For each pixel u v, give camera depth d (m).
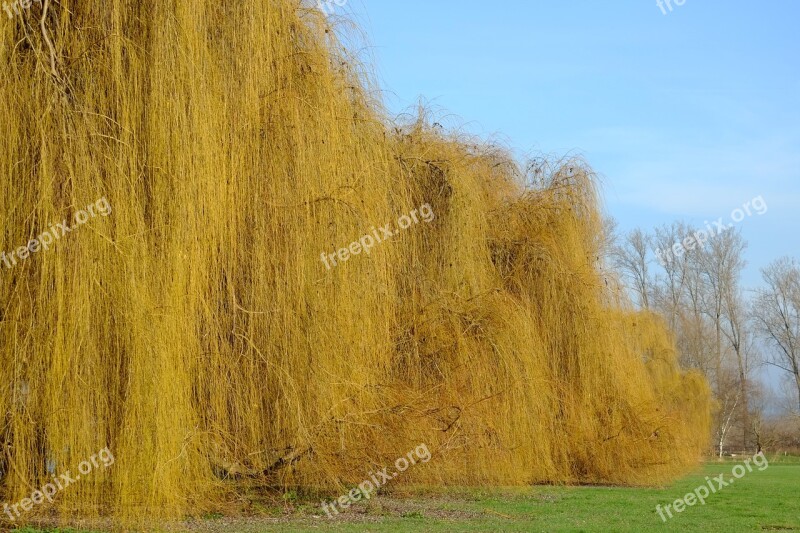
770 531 11.99
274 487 12.77
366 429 13.17
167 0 10.76
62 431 9.27
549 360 20.22
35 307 9.45
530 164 22.45
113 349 9.68
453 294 17.05
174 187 10.41
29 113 9.69
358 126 14.52
